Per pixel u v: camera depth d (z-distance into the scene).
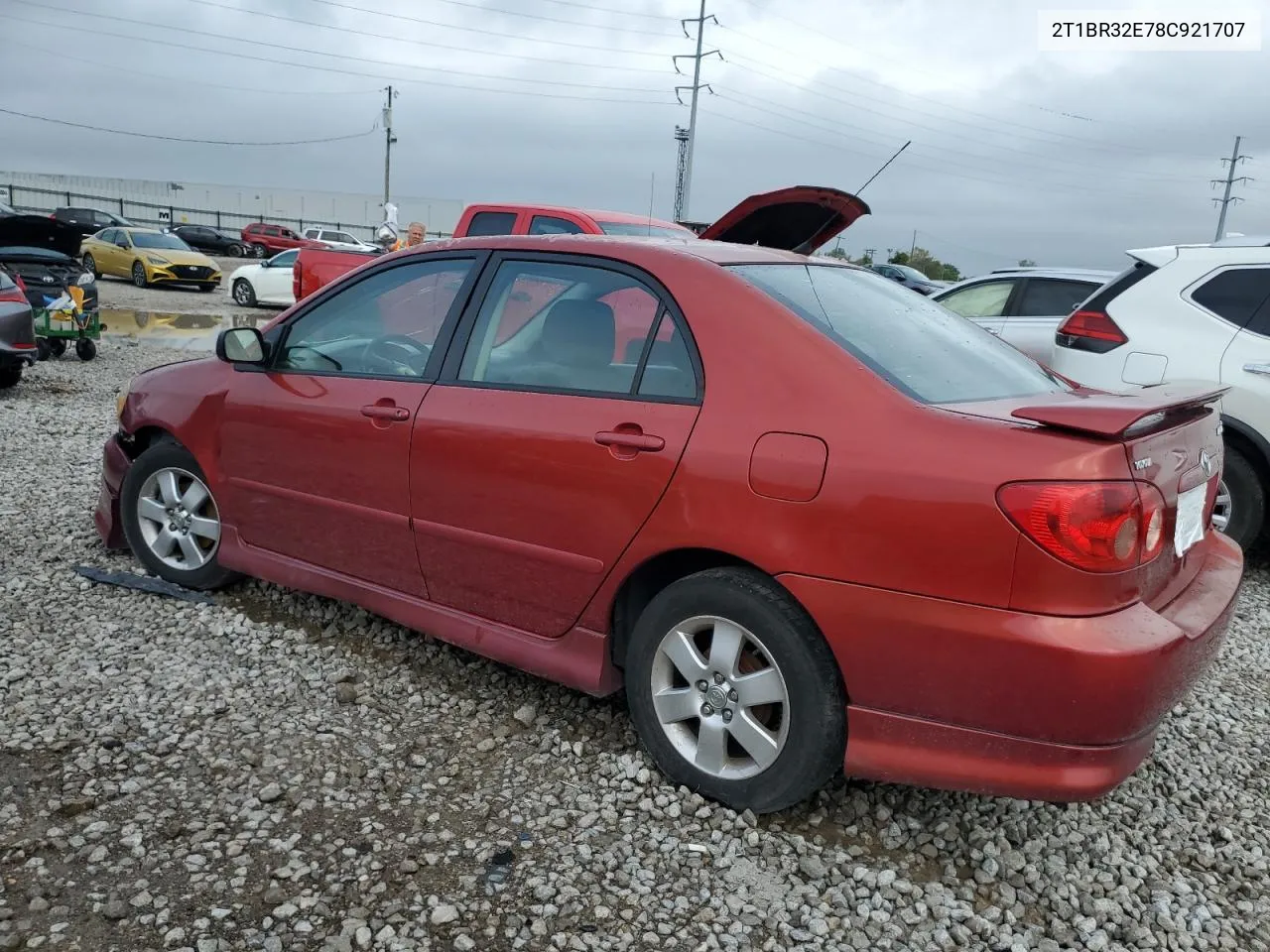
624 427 3.07
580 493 3.15
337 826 2.87
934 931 2.57
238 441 4.20
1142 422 2.61
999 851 2.92
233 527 4.31
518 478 3.29
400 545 3.71
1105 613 2.48
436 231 61.81
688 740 3.12
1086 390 3.49
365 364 3.88
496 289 3.58
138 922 2.44
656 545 3.00
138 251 25.89
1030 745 2.53
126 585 4.58
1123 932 2.61
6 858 2.63
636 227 8.50
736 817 2.97
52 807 2.87
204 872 2.63
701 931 2.53
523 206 8.59
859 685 2.71
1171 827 3.12
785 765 2.85
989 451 2.53
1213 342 5.64
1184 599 2.85
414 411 3.59
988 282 8.50
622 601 3.25
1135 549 2.50
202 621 4.27
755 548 2.81
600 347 3.25
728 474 2.85
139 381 4.73
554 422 3.22
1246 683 4.29
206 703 3.56
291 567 4.11
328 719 3.50
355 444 3.76
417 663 3.96
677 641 3.05
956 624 2.54
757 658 2.95
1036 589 2.46
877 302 3.45
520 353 3.44
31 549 5.03
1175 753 3.61
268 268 22.75
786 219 6.58
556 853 2.80
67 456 7.25
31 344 10.11
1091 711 2.44
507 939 2.46
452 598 3.62
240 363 4.27
